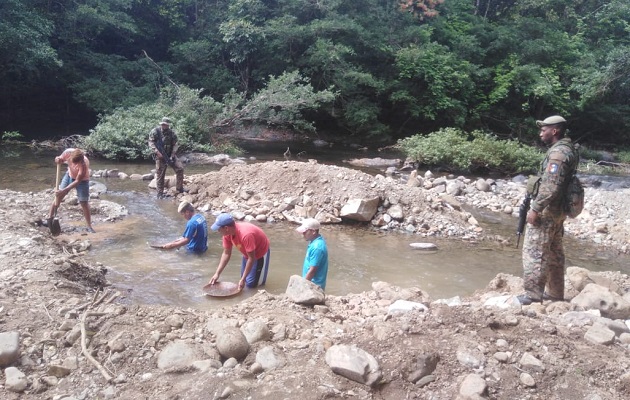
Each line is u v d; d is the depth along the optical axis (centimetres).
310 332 428
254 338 407
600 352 397
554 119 514
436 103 2425
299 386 345
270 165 1148
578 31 3017
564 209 508
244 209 1036
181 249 756
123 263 683
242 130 2170
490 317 427
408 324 413
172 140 1104
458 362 371
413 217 1003
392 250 847
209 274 663
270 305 496
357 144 2341
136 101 1998
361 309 520
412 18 2603
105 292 520
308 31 2264
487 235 975
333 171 1099
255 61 2394
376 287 582
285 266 722
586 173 1948
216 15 2461
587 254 930
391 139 2472
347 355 366
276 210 1020
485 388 342
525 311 471
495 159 1664
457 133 1880
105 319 438
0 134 1912
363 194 1020
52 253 609
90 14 2002
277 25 2230
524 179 1576
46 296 486
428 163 1689
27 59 1752
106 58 2203
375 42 2405
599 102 2623
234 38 2228
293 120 2114
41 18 1812
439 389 353
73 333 411
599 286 541
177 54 2383
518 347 392
